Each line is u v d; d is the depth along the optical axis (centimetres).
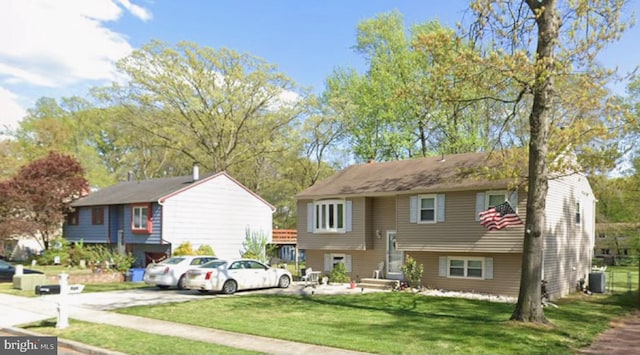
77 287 1409
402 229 2444
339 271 2700
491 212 1920
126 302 1870
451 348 1118
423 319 1521
